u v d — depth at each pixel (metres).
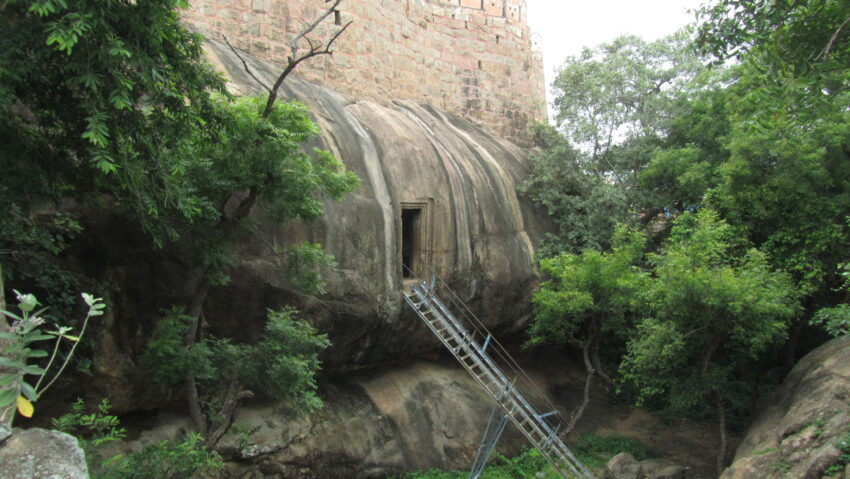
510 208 15.59
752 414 12.22
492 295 14.12
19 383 2.62
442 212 13.03
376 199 11.63
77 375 7.44
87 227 7.40
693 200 15.77
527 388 15.46
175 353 6.91
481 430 12.89
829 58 8.02
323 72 13.90
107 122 5.33
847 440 7.45
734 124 13.17
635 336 13.45
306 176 7.13
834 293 13.41
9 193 5.37
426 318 11.22
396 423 11.88
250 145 6.79
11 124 5.43
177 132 5.79
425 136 14.08
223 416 7.47
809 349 15.81
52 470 2.71
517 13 21.00
